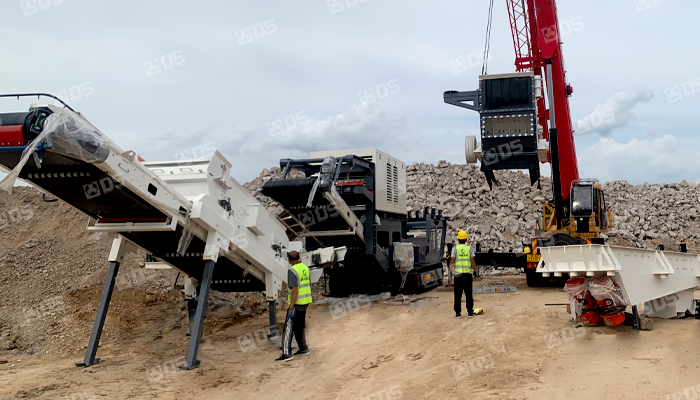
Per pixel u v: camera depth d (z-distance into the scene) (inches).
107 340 378.0
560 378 254.7
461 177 1112.2
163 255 373.1
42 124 248.4
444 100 550.9
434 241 697.6
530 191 1059.9
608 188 1111.0
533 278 621.6
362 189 486.6
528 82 516.4
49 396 255.6
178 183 343.3
